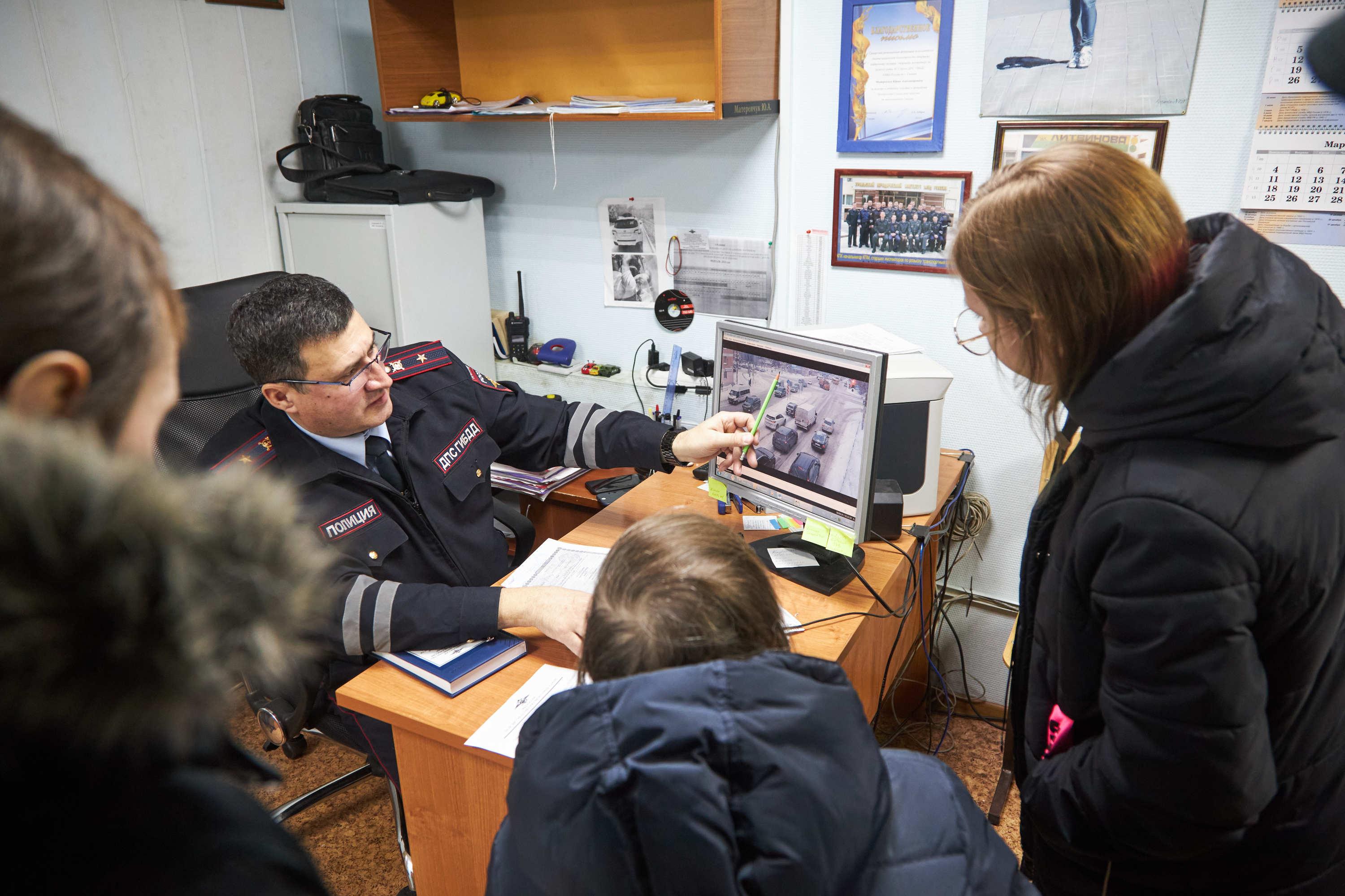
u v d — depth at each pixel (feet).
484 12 8.09
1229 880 2.96
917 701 7.87
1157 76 5.82
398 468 5.63
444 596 4.56
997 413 6.99
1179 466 2.42
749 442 5.32
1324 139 5.49
